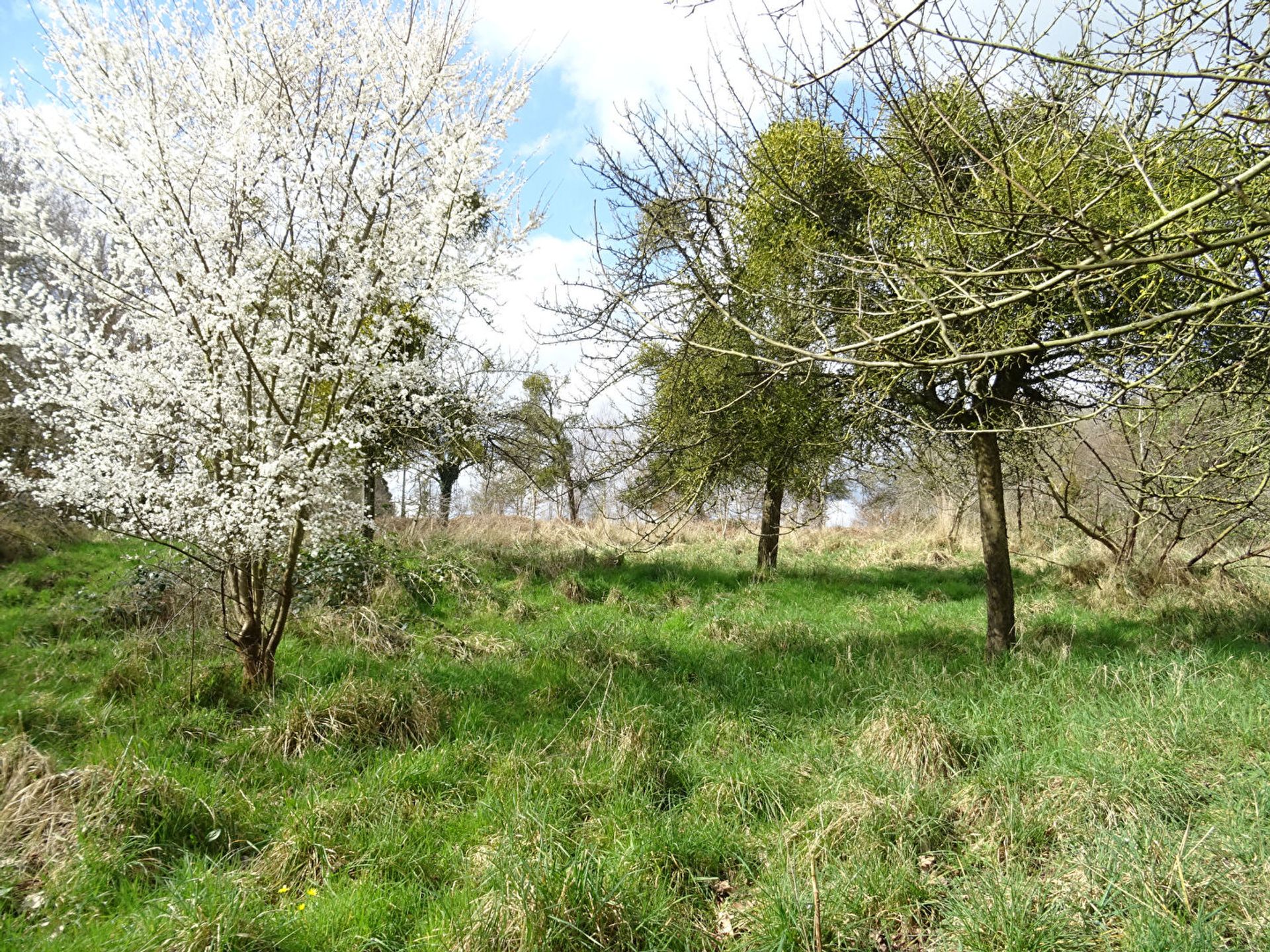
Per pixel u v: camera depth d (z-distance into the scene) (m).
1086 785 3.94
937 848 3.74
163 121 5.10
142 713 4.96
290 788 4.29
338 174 5.73
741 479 10.12
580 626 7.86
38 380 5.30
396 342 6.03
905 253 4.91
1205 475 5.28
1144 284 4.33
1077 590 10.22
